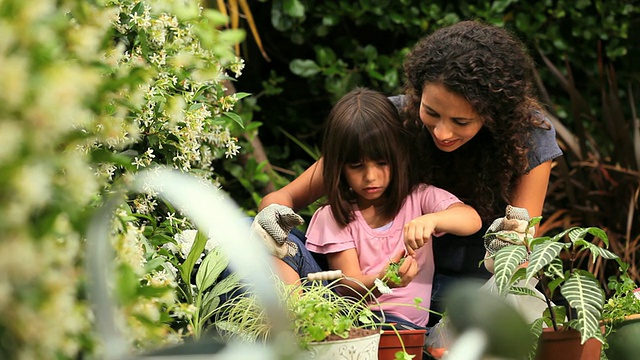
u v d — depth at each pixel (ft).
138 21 6.72
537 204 8.52
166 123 6.95
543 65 14.71
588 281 6.02
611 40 14.48
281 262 7.47
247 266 2.75
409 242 7.40
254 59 14.46
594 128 14.66
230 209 2.90
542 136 8.52
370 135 7.89
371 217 8.23
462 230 7.79
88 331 3.26
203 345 3.27
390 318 7.54
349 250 8.02
